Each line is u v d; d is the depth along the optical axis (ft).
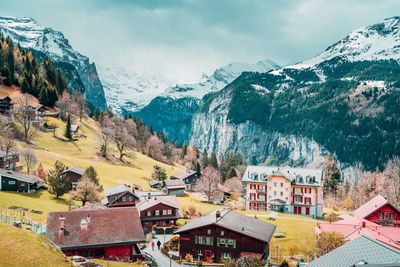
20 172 452.76
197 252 296.10
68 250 251.39
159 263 285.02
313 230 380.99
